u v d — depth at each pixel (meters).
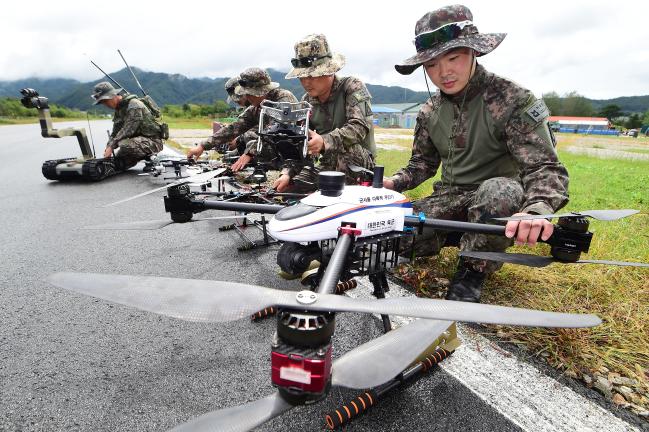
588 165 12.53
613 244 3.84
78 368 2.15
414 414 1.82
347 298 1.13
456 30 2.70
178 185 2.68
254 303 1.09
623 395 1.93
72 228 4.81
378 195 2.36
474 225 2.17
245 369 2.14
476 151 3.15
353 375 1.19
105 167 8.34
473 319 1.02
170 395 1.94
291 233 2.13
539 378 2.07
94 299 2.98
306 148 4.02
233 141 7.44
